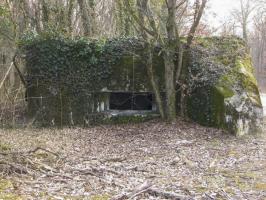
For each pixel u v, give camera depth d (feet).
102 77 49.57
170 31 46.85
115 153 35.63
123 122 49.32
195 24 46.78
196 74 47.50
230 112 43.78
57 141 39.96
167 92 47.50
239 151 36.50
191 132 43.62
